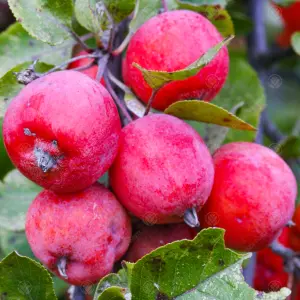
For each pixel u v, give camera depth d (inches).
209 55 15.1
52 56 17.3
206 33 16.1
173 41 16.0
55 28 16.7
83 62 17.3
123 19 17.0
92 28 16.4
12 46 17.2
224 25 18.1
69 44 17.4
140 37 16.2
